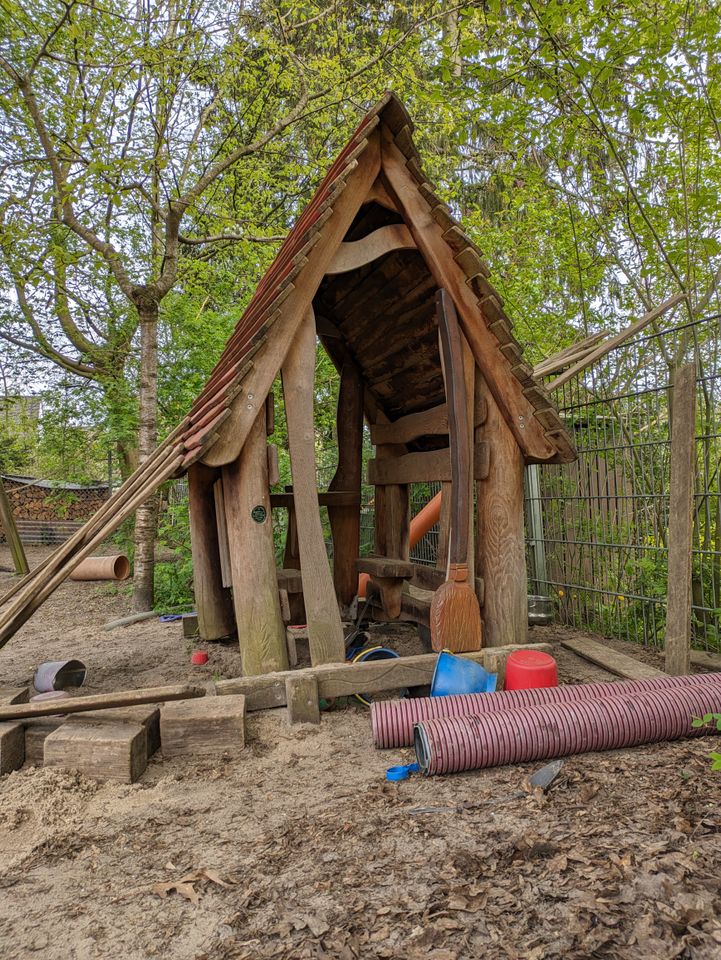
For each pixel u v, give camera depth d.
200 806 2.87
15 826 2.73
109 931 2.02
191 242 9.22
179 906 2.14
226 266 12.73
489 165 9.63
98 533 4.04
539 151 8.18
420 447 6.16
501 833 2.47
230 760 3.37
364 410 6.69
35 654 6.21
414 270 4.72
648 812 2.55
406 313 5.15
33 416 13.88
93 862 2.44
